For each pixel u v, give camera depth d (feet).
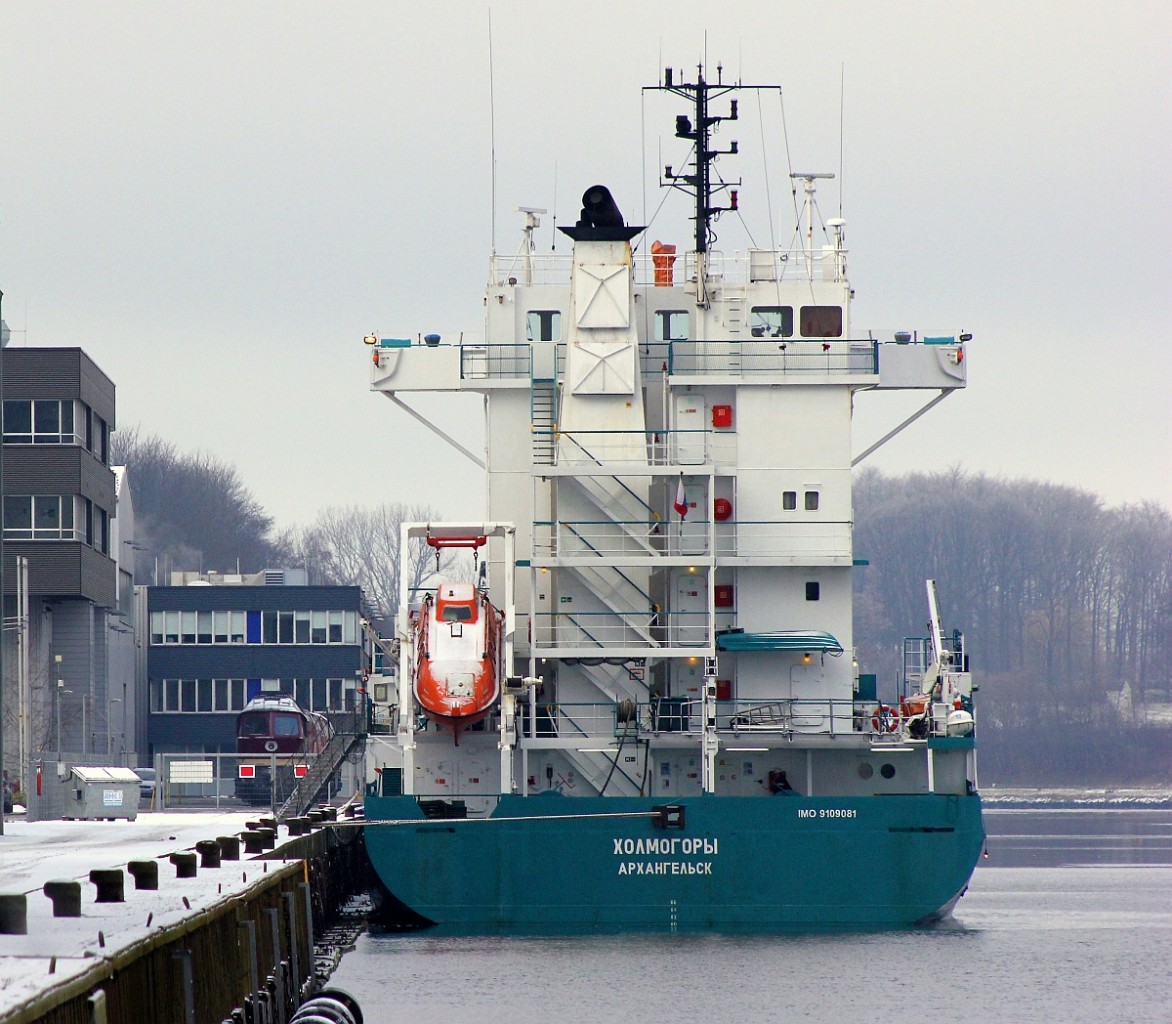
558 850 642.22
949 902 646.74
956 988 586.04
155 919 354.33
